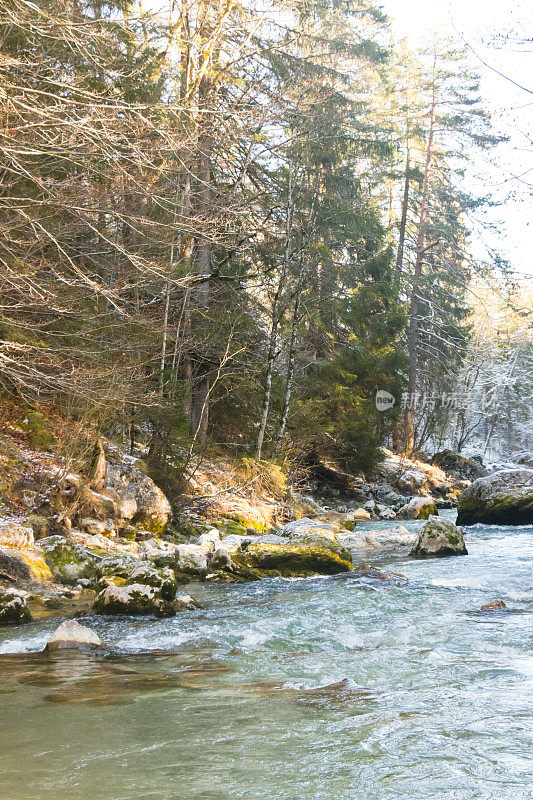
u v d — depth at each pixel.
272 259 24.00
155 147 10.80
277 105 18.88
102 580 8.70
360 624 7.45
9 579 9.07
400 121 45.75
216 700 4.75
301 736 4.02
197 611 8.20
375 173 41.75
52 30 10.48
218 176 21.14
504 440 75.31
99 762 3.64
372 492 31.52
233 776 3.46
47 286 10.64
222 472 19.58
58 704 4.66
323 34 26.78
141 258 11.07
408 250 48.00
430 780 3.40
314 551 11.80
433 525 14.31
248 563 11.66
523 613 7.96
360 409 29.30
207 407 20.00
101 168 12.17
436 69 44.50
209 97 16.95
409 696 4.82
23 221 10.55
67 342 13.16
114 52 12.93
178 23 16.89
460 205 44.38
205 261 20.47
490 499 20.22
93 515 12.66
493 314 36.53
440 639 6.68
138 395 13.14
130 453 15.48
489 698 4.73
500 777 3.43
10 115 9.57
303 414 24.31
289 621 7.60
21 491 11.74
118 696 4.86
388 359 32.81
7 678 5.36
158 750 3.81
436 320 47.31
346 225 30.70
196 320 19.50
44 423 13.61
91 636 6.61
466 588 9.80
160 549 12.31
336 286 30.66
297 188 23.95
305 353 26.80
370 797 3.22
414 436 44.09
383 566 12.53
